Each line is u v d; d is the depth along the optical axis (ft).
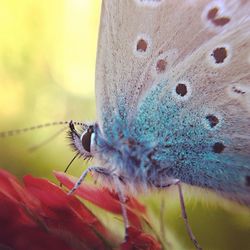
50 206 0.17
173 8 0.19
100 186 0.19
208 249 0.20
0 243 0.17
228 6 0.18
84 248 0.17
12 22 0.28
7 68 0.27
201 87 0.19
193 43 0.19
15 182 0.17
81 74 0.27
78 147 0.20
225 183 0.19
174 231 0.20
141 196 0.19
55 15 0.28
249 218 0.20
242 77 0.19
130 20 0.19
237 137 0.19
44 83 0.27
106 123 0.19
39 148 0.24
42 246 0.17
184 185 0.19
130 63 0.19
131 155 0.19
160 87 0.19
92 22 0.28
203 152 0.19
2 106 0.26
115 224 0.18
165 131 0.19
